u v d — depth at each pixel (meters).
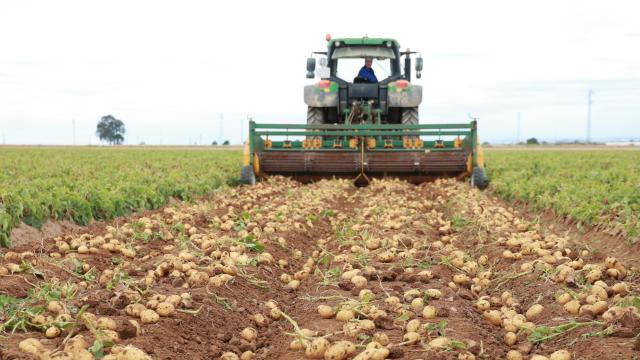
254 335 5.50
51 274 6.72
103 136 131.50
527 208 13.91
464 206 11.88
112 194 11.40
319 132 15.71
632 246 8.88
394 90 16.39
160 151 40.62
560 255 7.58
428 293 6.12
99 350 4.38
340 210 12.73
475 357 4.60
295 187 15.60
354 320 5.27
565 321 5.45
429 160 15.68
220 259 7.57
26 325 4.98
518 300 6.56
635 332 4.77
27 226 9.27
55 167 19.94
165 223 10.20
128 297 5.53
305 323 5.67
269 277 7.32
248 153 15.79
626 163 23.45
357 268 7.45
